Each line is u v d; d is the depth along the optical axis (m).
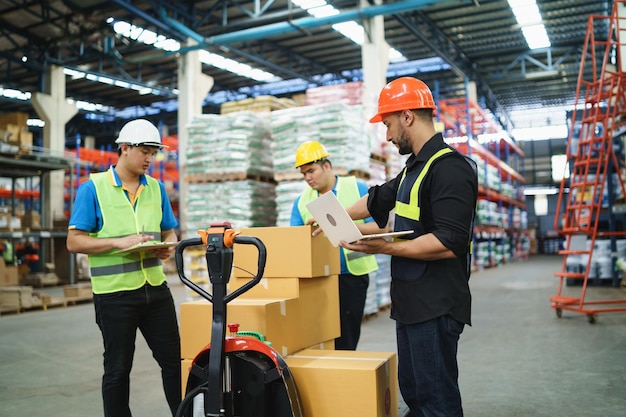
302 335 2.90
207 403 2.20
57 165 12.94
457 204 2.20
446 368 2.30
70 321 8.40
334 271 3.22
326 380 2.38
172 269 15.95
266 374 2.21
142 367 5.29
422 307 2.28
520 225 24.25
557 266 18.38
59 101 15.56
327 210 2.24
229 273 2.25
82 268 14.66
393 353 2.72
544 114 30.83
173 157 23.80
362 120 7.64
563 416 3.56
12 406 4.12
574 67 20.84
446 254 2.20
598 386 4.20
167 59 18.39
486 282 12.79
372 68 11.98
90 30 14.45
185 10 13.95
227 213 8.38
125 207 3.06
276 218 8.91
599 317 7.41
